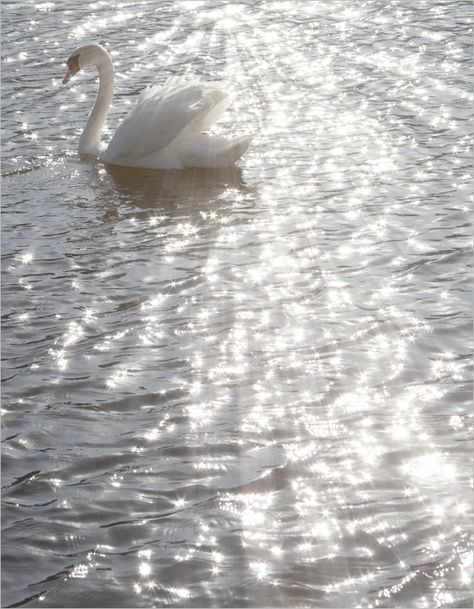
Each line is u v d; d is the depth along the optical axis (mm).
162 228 12828
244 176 14516
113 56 20172
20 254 12047
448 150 14781
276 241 12172
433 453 7715
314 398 8594
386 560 6562
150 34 21594
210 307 10438
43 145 15914
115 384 8961
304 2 23625
